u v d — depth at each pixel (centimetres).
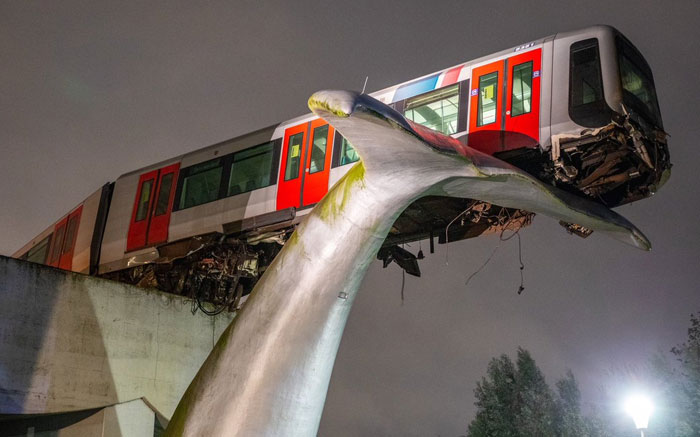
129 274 1780
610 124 1108
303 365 885
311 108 779
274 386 882
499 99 1218
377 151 809
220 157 1595
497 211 1255
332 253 881
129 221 1733
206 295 1678
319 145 1418
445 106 1279
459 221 1310
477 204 1218
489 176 846
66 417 1388
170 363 1498
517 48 1238
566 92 1156
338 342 912
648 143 1145
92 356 1391
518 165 1191
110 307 1439
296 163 1441
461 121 1247
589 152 1142
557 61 1183
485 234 1306
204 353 1559
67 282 1393
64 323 1371
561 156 1143
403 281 1417
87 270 1805
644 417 1257
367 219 869
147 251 1669
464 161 820
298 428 889
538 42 1220
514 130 1184
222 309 1619
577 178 1166
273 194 1455
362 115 748
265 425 880
